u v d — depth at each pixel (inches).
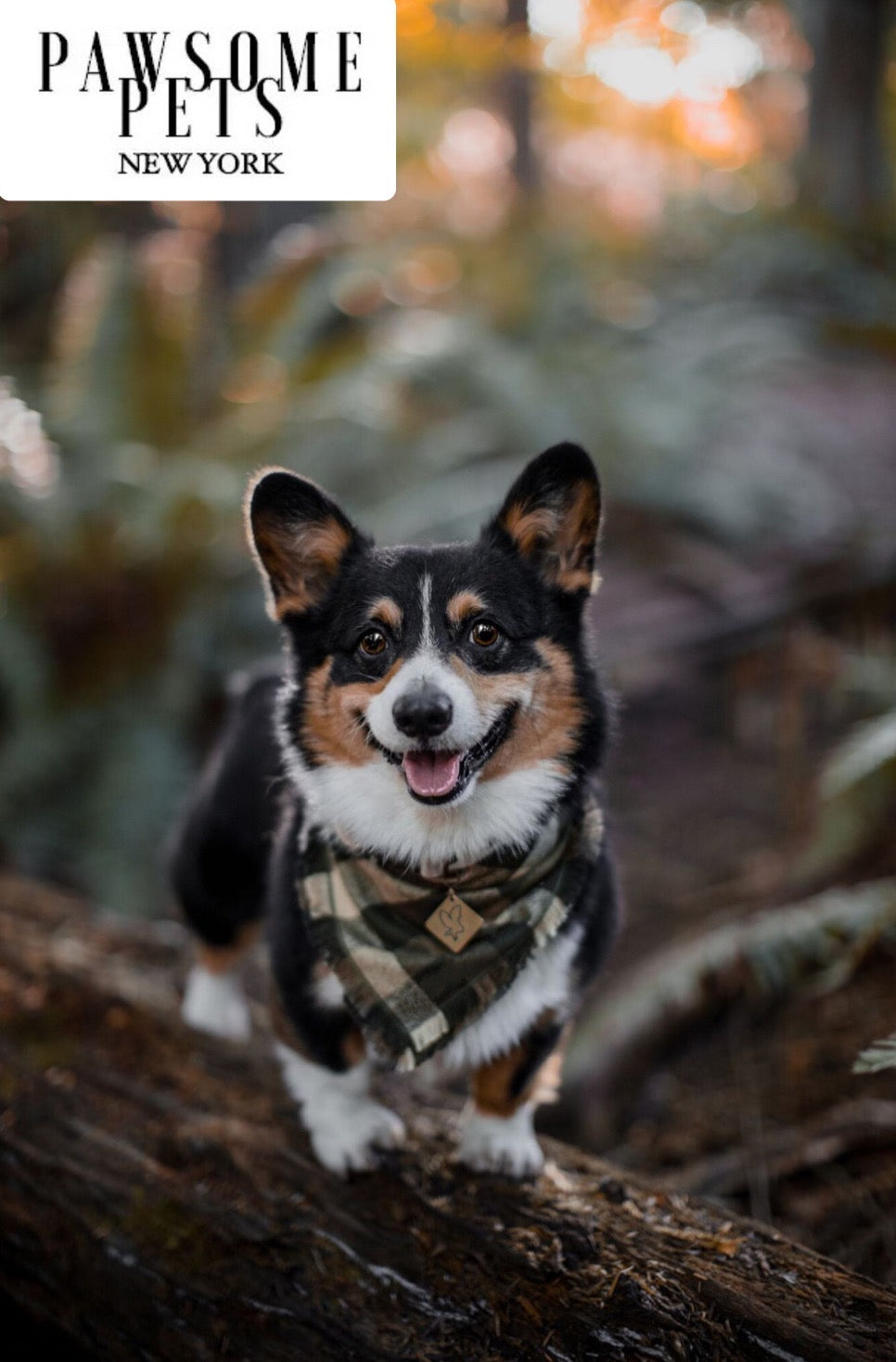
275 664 124.7
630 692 225.9
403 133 465.1
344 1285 81.0
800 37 542.6
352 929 86.0
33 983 116.9
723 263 459.5
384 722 82.7
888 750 134.0
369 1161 90.5
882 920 125.5
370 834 87.0
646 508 271.3
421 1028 83.7
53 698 202.2
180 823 123.1
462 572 89.2
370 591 89.9
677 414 278.5
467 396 269.7
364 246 267.1
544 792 87.4
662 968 133.7
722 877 180.7
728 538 268.7
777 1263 79.9
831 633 233.6
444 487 223.8
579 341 328.8
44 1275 89.8
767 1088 127.1
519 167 479.5
